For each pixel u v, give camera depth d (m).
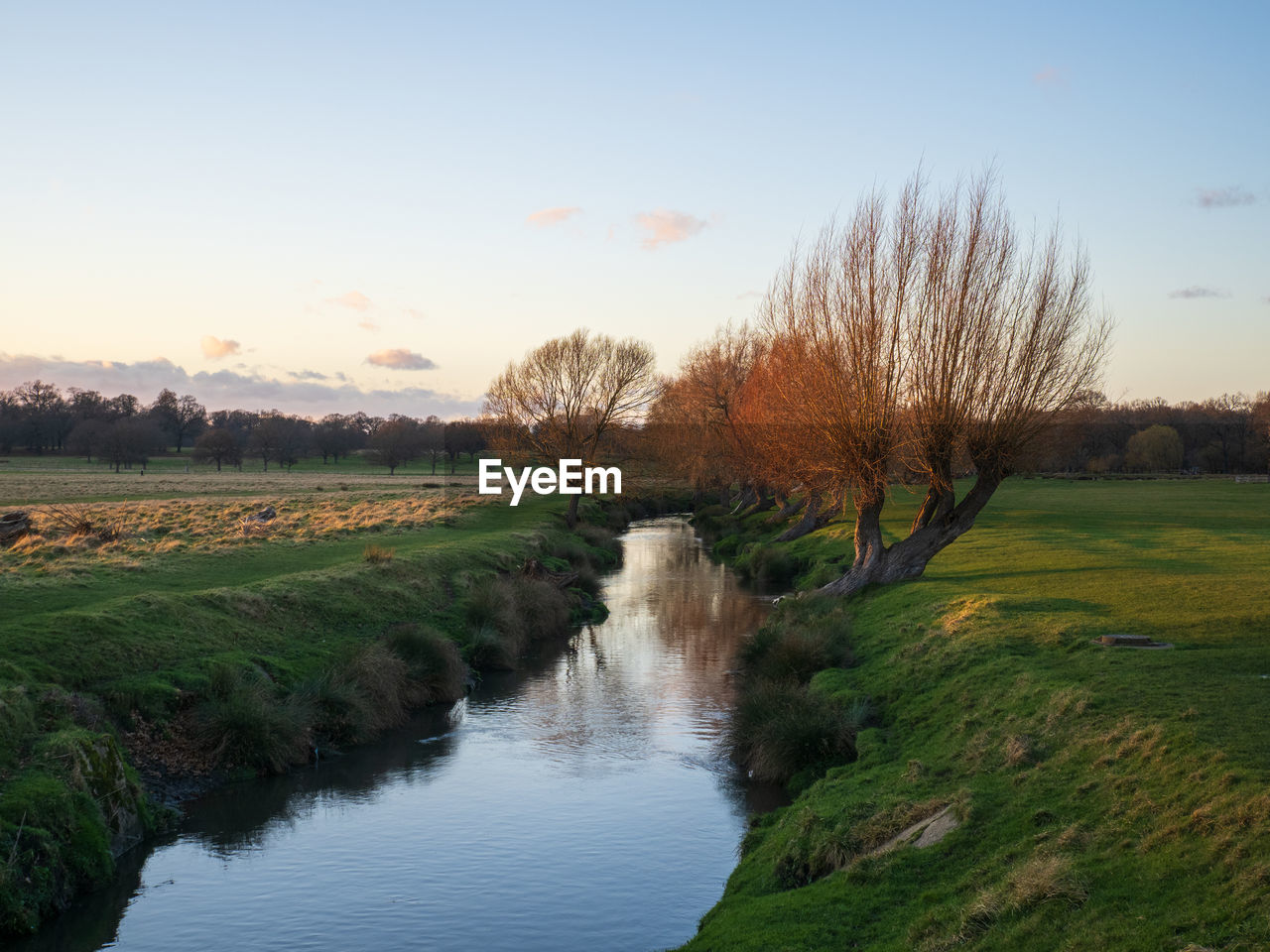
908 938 9.51
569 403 64.38
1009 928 8.99
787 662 22.52
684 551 60.72
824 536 51.34
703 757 19.55
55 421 193.62
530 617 32.34
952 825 11.79
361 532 46.97
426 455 185.12
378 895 13.37
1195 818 9.77
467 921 12.53
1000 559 34.25
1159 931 8.14
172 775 17.33
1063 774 12.34
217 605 23.67
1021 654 18.33
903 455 29.97
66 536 40.25
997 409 28.48
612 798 17.20
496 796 17.39
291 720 19.31
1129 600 22.89
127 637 20.11
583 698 24.52
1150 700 13.86
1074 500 73.06
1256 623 19.02
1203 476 127.00
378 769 18.98
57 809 13.59
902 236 29.58
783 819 14.77
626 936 12.09
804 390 31.56
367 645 23.92
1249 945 7.52
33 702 16.03
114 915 12.77
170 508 63.28
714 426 64.75
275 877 14.01
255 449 175.00
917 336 28.89
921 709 17.52
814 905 10.81
